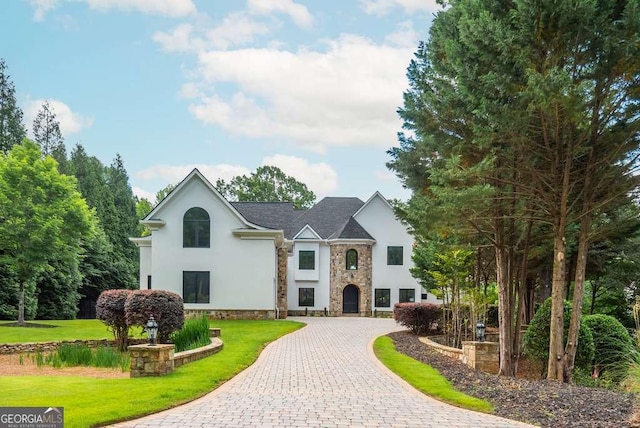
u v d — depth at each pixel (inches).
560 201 493.0
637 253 817.5
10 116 1764.3
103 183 2142.0
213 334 761.0
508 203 532.1
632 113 442.3
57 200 1062.4
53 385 366.0
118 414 281.1
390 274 1544.0
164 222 1117.1
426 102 569.9
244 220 1121.4
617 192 492.1
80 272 1553.9
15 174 1025.5
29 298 1264.8
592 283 1050.1
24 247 980.6
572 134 461.1
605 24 392.8
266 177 2797.7
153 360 409.4
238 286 1120.2
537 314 600.4
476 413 311.9
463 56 462.9
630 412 309.4
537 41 413.7
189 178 1122.0
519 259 730.8
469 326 888.9
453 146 556.4
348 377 444.5
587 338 553.3
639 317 498.3
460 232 585.3
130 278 1857.8
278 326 957.8
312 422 281.4
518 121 427.2
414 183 655.8
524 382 434.0
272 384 405.7
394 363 529.3
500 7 462.9
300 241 1553.9
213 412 301.7
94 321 1139.9
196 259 1118.4
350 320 1264.8
